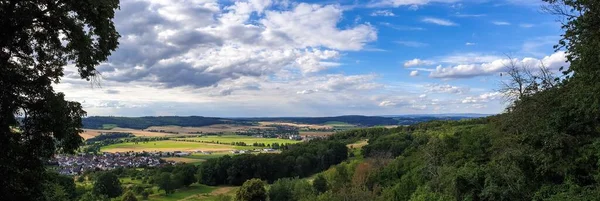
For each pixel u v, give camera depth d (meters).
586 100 20.16
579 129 25.47
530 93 31.23
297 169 119.62
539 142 28.97
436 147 54.69
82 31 15.58
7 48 14.69
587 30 19.17
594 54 18.31
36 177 15.87
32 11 14.43
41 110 15.09
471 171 37.34
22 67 15.78
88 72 16.88
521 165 31.55
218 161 118.44
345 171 95.38
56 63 16.72
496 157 37.50
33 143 15.12
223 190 110.06
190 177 113.81
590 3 18.19
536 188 30.48
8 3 14.03
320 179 95.75
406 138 120.62
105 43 16.58
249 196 85.62
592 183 25.09
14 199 14.62
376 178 80.31
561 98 26.33
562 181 29.62
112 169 126.06
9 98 14.16
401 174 73.88
